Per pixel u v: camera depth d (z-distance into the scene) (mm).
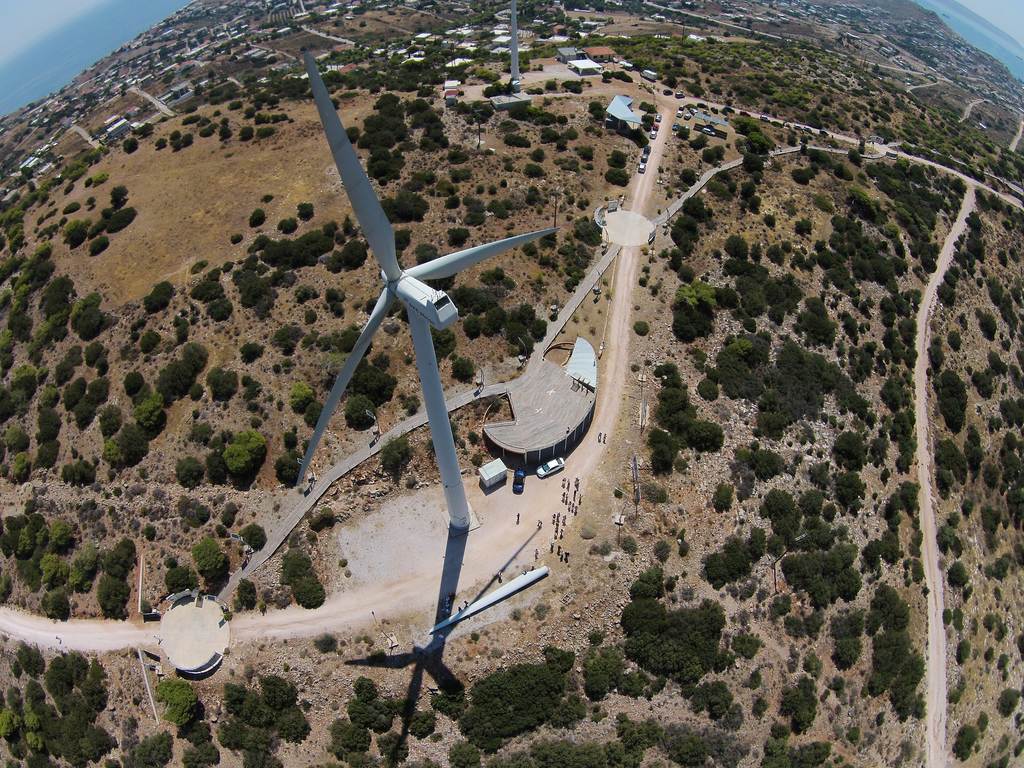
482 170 116750
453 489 72938
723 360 97750
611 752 69312
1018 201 153500
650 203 116250
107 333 97750
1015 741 91062
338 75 165125
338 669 71500
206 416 86438
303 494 81438
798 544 84125
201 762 67812
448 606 74062
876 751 78938
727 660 75000
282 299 96812
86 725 72625
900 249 122562
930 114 193750
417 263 99875
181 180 123500
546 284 101250
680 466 85062
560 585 75438
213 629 74000
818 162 133875
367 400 85938
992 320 123625
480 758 69188
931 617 89562
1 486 92188
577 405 87688
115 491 84000
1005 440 111875
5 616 82625
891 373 107000
